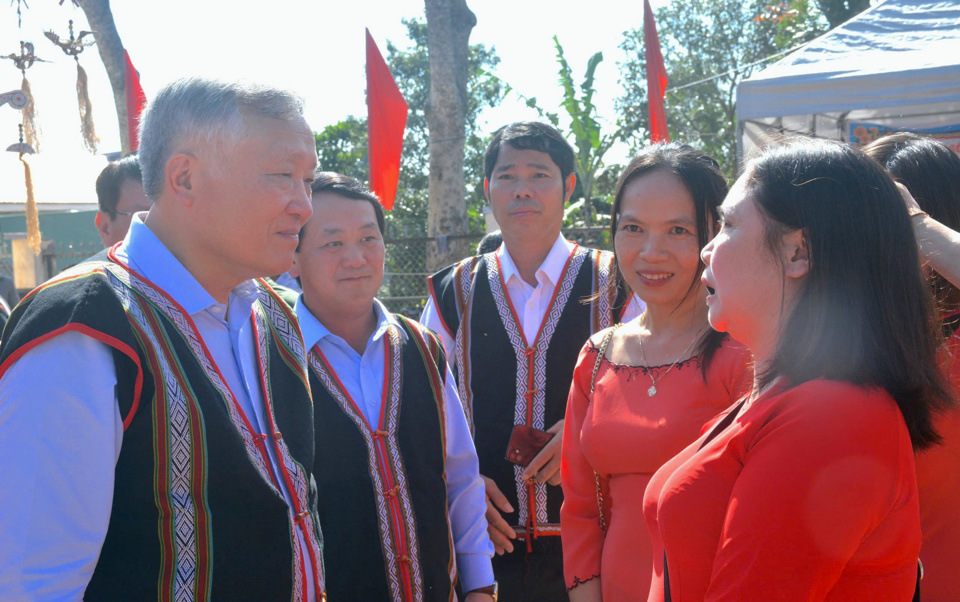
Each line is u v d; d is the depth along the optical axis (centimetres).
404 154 2442
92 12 788
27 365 124
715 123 2195
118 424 129
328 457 196
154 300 139
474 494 225
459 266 290
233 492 136
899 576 111
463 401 271
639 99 2270
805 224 114
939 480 156
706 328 186
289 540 142
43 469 121
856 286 111
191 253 146
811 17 1561
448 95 919
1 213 913
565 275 270
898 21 586
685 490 122
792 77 544
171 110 142
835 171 115
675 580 124
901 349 110
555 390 260
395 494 198
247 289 164
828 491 103
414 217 1905
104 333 127
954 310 166
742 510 108
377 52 525
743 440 116
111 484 127
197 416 134
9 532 119
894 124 619
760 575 105
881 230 112
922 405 113
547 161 274
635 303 263
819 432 105
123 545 131
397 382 208
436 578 200
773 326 121
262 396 155
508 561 257
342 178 219
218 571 133
